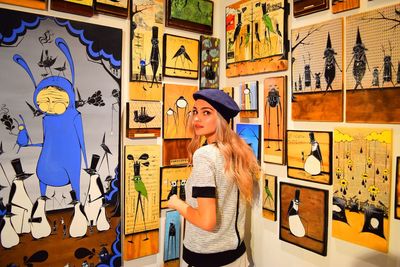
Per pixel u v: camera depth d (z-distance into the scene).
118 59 1.62
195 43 1.91
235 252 1.36
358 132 1.30
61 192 1.48
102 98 1.58
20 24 1.37
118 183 1.64
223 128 1.35
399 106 1.17
